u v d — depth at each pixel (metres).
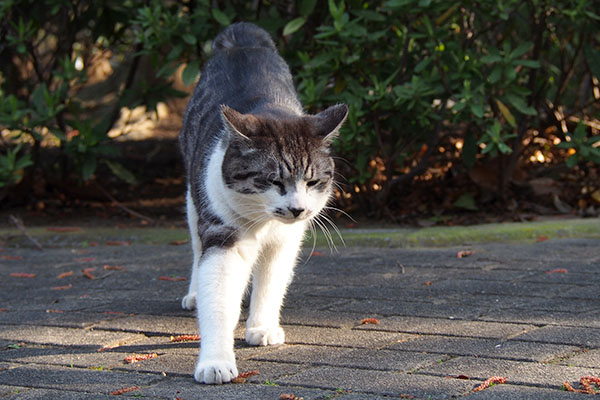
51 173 8.90
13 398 3.12
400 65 6.80
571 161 6.78
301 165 3.81
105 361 3.62
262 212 3.81
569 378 3.12
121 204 8.55
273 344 3.86
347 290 4.96
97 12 8.41
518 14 7.14
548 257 5.70
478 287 4.91
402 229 6.89
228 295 3.60
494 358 3.44
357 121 6.70
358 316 4.32
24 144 8.17
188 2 8.05
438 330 3.96
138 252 6.53
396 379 3.19
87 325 4.31
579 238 6.34
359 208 7.59
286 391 3.10
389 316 4.29
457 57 6.65
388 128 7.25
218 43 5.46
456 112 6.70
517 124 7.34
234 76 4.85
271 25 7.12
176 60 7.33
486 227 6.67
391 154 7.31
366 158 7.13
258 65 4.96
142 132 12.95
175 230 7.27
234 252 3.75
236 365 3.52
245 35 5.41
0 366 3.58
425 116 6.86
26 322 4.40
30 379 3.36
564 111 8.80
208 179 3.93
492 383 3.08
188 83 6.82
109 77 11.59
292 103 4.66
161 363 3.58
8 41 8.20
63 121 8.30
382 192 7.27
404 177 7.26
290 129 3.88
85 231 7.29
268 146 3.77
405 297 4.72
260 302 4.04
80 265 6.10
